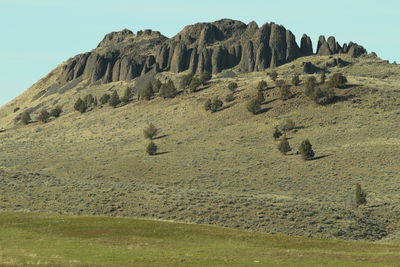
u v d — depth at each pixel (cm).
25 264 6450
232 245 8669
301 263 7206
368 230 14062
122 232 9256
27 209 14488
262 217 14212
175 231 9538
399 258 7612
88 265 6612
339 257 7662
